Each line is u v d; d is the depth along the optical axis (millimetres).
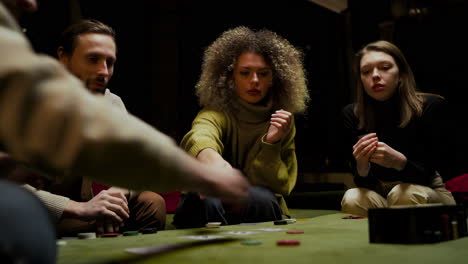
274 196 2168
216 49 2449
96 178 546
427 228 1043
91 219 1604
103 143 509
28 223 529
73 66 2020
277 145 2209
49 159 496
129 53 6219
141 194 1957
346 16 6590
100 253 968
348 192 2229
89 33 2023
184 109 6625
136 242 1200
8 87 468
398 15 6082
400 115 2320
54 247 590
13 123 475
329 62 7117
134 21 6215
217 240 1147
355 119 2490
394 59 2301
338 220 1828
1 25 526
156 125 6316
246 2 7105
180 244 1071
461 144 4574
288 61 2521
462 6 5699
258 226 1674
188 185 634
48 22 4645
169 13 6359
